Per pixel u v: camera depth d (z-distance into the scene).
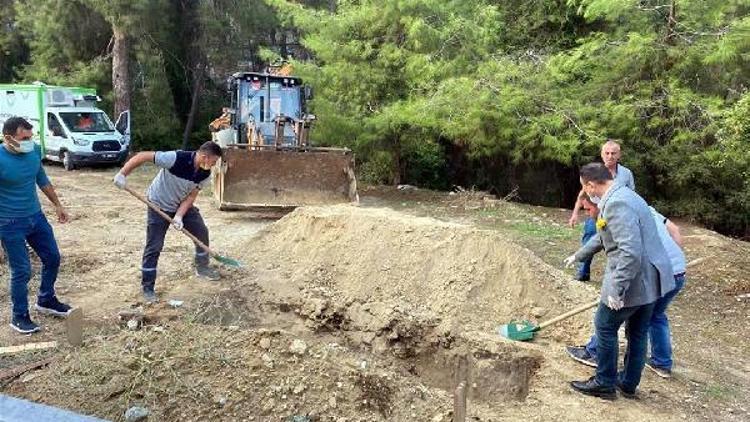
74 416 1.99
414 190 16.08
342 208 8.25
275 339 4.81
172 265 7.77
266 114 14.22
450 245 6.72
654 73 13.48
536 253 9.62
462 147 17.03
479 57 14.73
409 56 14.73
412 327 6.01
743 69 13.04
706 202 14.41
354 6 15.79
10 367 4.86
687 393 5.15
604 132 13.18
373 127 15.29
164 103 23.89
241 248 8.00
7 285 6.82
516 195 16.23
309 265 7.25
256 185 11.72
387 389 4.58
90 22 22.39
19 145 5.30
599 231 4.75
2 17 24.91
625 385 4.95
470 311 6.13
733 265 9.08
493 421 4.48
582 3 13.59
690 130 13.03
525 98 13.35
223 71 25.86
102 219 10.88
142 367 4.44
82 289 6.80
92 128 18.98
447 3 15.09
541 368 5.32
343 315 6.44
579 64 13.60
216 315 6.34
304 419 4.20
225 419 4.16
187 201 6.42
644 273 4.62
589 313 6.18
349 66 15.15
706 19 12.73
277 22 23.97
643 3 13.21
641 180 14.86
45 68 22.92
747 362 5.97
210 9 22.73
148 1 20.66
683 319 7.07
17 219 5.40
